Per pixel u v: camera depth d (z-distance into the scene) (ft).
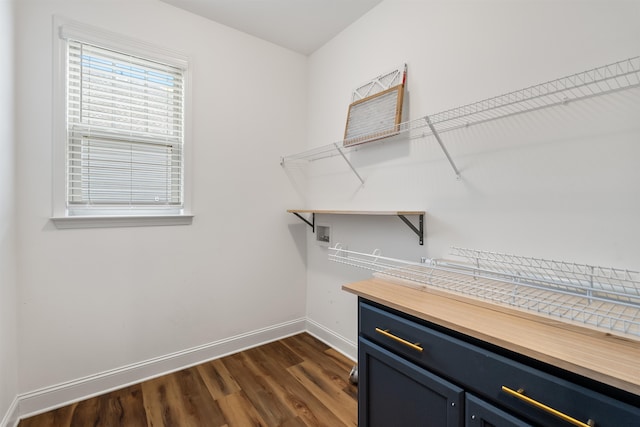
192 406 5.54
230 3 6.65
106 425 5.04
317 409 5.47
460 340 3.00
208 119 7.21
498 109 4.54
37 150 5.27
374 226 6.72
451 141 5.18
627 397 2.06
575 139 3.79
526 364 2.54
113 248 6.07
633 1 3.37
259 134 8.06
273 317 8.38
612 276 3.46
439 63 5.40
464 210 4.98
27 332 5.22
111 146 6.16
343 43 7.65
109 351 6.03
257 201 8.04
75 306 5.68
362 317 4.09
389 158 6.36
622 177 3.44
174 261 6.79
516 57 4.35
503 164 4.49
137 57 6.30
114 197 6.20
